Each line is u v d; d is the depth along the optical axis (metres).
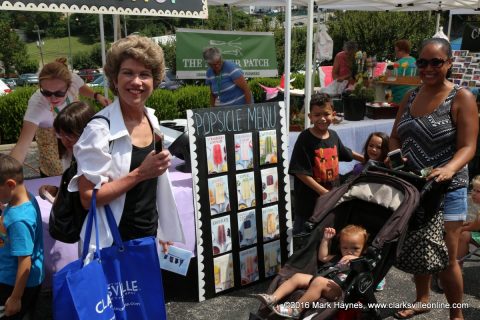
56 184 3.36
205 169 3.14
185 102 10.78
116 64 1.89
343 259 2.54
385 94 5.90
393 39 19.00
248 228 3.37
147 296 1.95
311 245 2.69
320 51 8.33
